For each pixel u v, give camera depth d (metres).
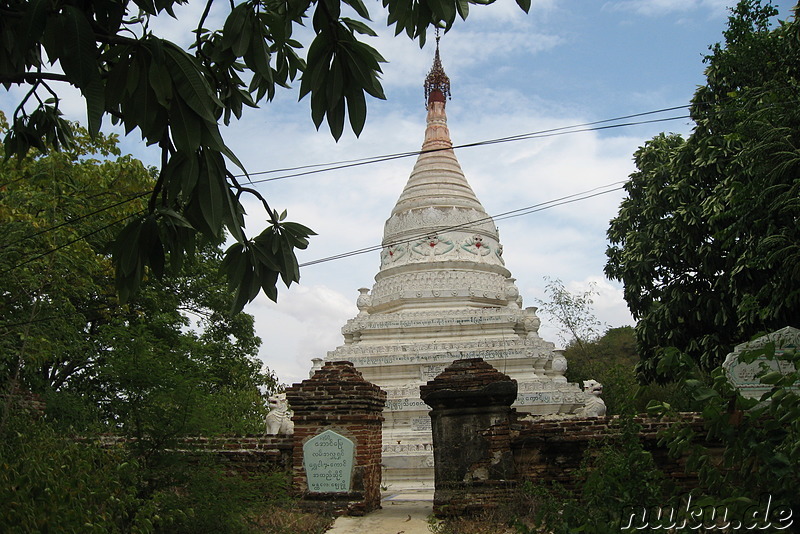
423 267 35.56
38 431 11.09
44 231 15.38
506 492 14.80
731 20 23.33
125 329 12.99
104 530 8.96
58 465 9.39
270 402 21.44
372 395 16.64
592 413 21.77
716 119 24.59
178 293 32.34
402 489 23.75
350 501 15.67
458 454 15.32
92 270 19.41
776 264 20.38
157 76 6.60
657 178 28.89
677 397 15.45
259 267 8.60
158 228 7.92
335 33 7.22
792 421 6.33
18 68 7.71
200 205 7.14
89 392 18.02
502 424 15.33
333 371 16.66
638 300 30.78
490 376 15.91
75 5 6.91
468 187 39.34
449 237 36.34
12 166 18.70
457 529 13.65
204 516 11.82
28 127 9.48
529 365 29.33
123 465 10.51
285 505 14.34
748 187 18.64
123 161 23.31
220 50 8.35
